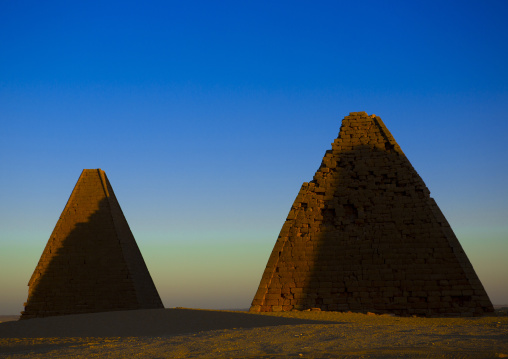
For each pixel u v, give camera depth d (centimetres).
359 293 3981
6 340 2884
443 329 2256
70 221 5641
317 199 4250
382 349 1786
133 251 5866
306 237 4153
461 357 1611
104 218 5634
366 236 4084
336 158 4334
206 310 3381
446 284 3894
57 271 5516
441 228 4003
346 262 4056
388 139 4303
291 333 2259
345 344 1947
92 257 5538
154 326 3028
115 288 5450
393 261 3997
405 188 4144
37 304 5456
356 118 4425
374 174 4234
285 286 4059
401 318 3409
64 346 2506
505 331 2092
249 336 2253
